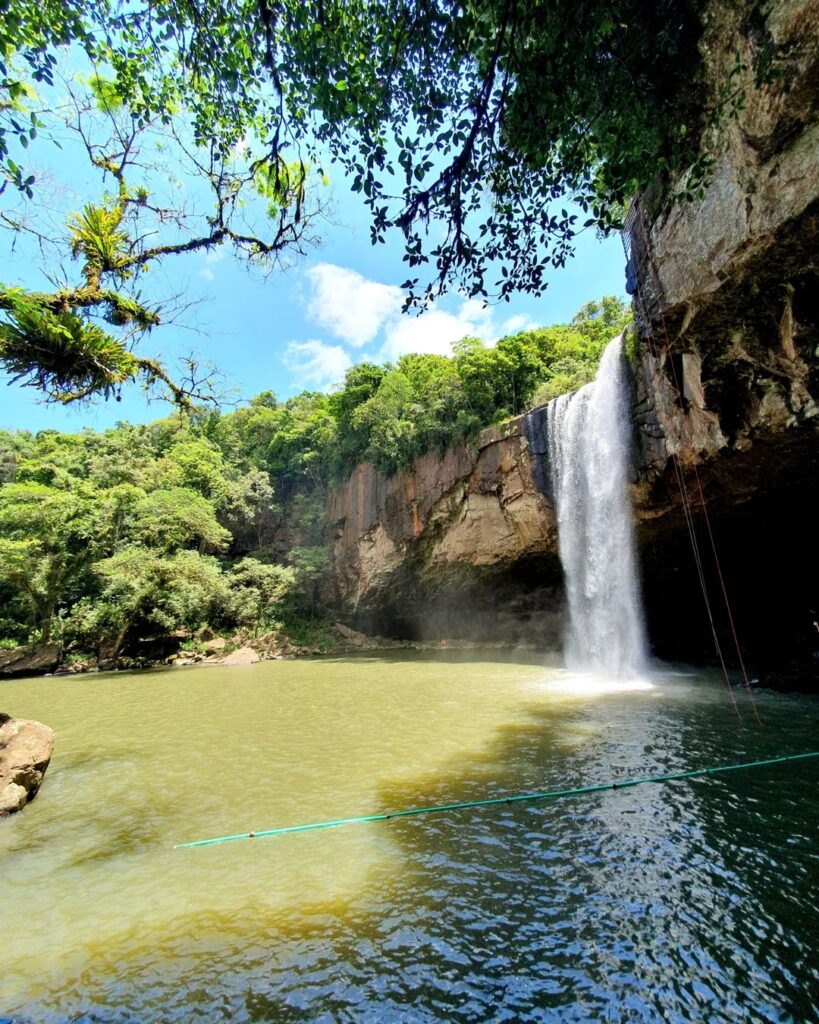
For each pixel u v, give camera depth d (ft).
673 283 30.71
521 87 11.87
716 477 42.65
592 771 24.72
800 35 18.47
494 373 80.59
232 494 116.16
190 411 22.95
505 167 12.67
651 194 31.63
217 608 102.58
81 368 19.61
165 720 42.14
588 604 59.98
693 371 36.52
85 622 88.07
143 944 13.84
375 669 69.82
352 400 103.19
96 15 13.24
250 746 32.73
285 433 126.41
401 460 87.81
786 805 19.99
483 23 11.55
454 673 61.82
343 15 12.15
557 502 62.95
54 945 13.93
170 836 20.40
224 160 17.87
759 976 11.71
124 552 88.12
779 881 15.06
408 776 25.45
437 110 12.00
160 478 111.14
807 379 30.78
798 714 33.40
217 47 14.39
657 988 11.53
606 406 52.39
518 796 22.26
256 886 16.46
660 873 15.84
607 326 104.17
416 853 17.97
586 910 14.32
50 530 88.74
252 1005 11.59
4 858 19.04
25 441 159.02
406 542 89.10
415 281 13.57
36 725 27.81
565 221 13.60
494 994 11.59
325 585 111.75
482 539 76.64
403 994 11.71
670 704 38.40
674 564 56.49
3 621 94.17
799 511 44.14
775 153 22.02
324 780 25.62
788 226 23.03
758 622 56.29
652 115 12.95
